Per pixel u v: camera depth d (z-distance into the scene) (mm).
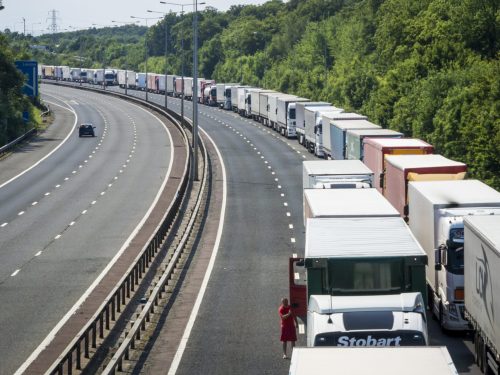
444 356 40344
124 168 196625
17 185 173125
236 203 150000
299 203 149375
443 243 73000
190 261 106438
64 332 75750
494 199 76125
